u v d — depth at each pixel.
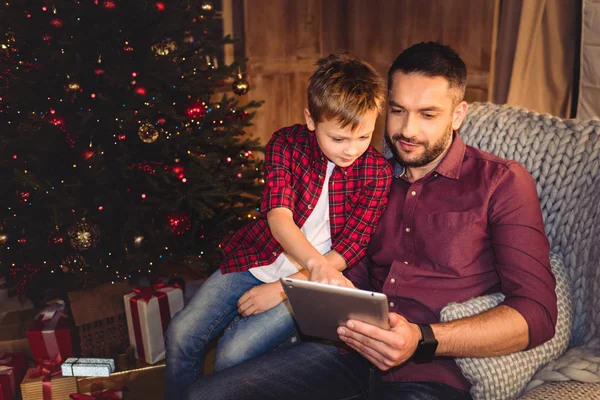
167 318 2.38
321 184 1.73
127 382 2.29
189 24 2.97
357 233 1.66
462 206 1.51
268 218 1.68
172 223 2.83
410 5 4.44
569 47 3.57
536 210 1.45
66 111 2.69
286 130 1.81
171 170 2.83
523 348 1.32
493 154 1.71
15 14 2.60
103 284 2.54
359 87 1.52
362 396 1.55
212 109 3.00
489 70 3.87
